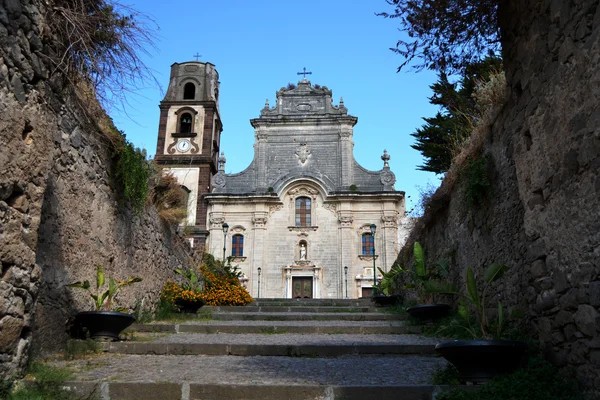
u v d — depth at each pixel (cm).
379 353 671
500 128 703
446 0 605
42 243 600
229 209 3353
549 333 506
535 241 532
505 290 676
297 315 1068
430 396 460
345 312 1239
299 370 562
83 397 458
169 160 3550
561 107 473
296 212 3369
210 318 1080
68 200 664
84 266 707
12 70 449
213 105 3766
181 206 1173
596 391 418
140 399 465
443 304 930
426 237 1234
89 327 677
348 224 3262
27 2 474
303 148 3500
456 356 476
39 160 488
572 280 455
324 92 3628
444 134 1931
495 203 727
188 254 1377
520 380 451
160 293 1078
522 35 563
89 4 580
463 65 682
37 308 582
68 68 585
